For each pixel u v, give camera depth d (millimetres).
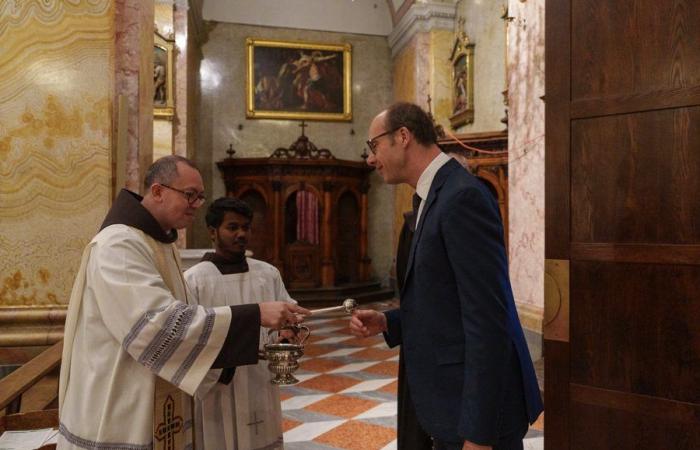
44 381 3443
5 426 2521
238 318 1807
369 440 3889
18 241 3617
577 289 1971
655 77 1814
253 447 2574
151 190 1977
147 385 1795
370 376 5793
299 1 13203
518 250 6477
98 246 1835
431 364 1771
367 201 13047
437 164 1882
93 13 3740
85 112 3701
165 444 1848
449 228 1681
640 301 1850
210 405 2521
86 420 1785
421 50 11352
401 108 1918
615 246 1887
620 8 1880
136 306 1719
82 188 3676
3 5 3635
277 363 2049
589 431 1943
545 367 2033
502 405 1640
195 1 11336
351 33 13492
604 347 1916
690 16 1751
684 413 1769
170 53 9555
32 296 3621
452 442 1708
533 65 6172
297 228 12023
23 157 3637
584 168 1951
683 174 1764
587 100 1940
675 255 1775
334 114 13258
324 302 11516
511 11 6738
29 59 3660
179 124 9922
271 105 12961
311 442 3850
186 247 9922
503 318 1630
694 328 1750
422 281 1774
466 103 10305
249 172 11953
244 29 12945
